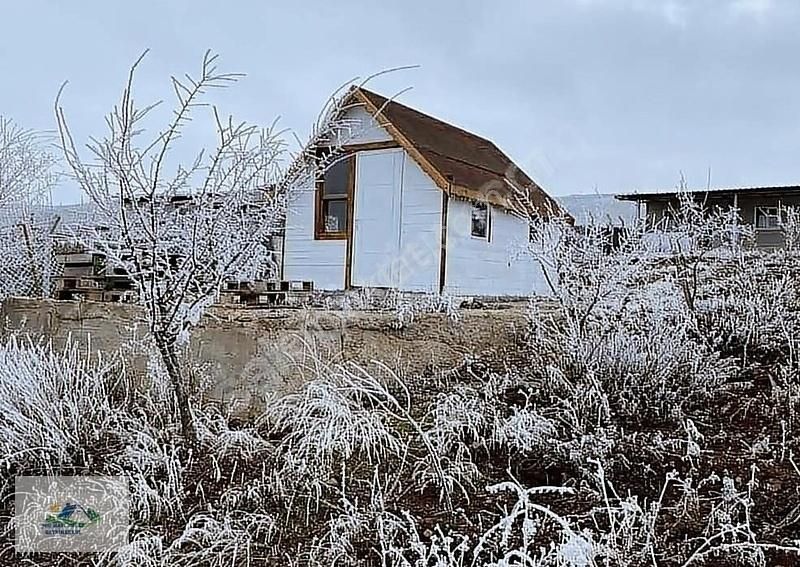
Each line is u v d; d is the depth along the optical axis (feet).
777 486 10.78
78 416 14.64
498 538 10.22
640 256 16.48
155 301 13.82
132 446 13.85
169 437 14.23
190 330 16.44
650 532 9.35
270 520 11.32
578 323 15.43
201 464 13.55
